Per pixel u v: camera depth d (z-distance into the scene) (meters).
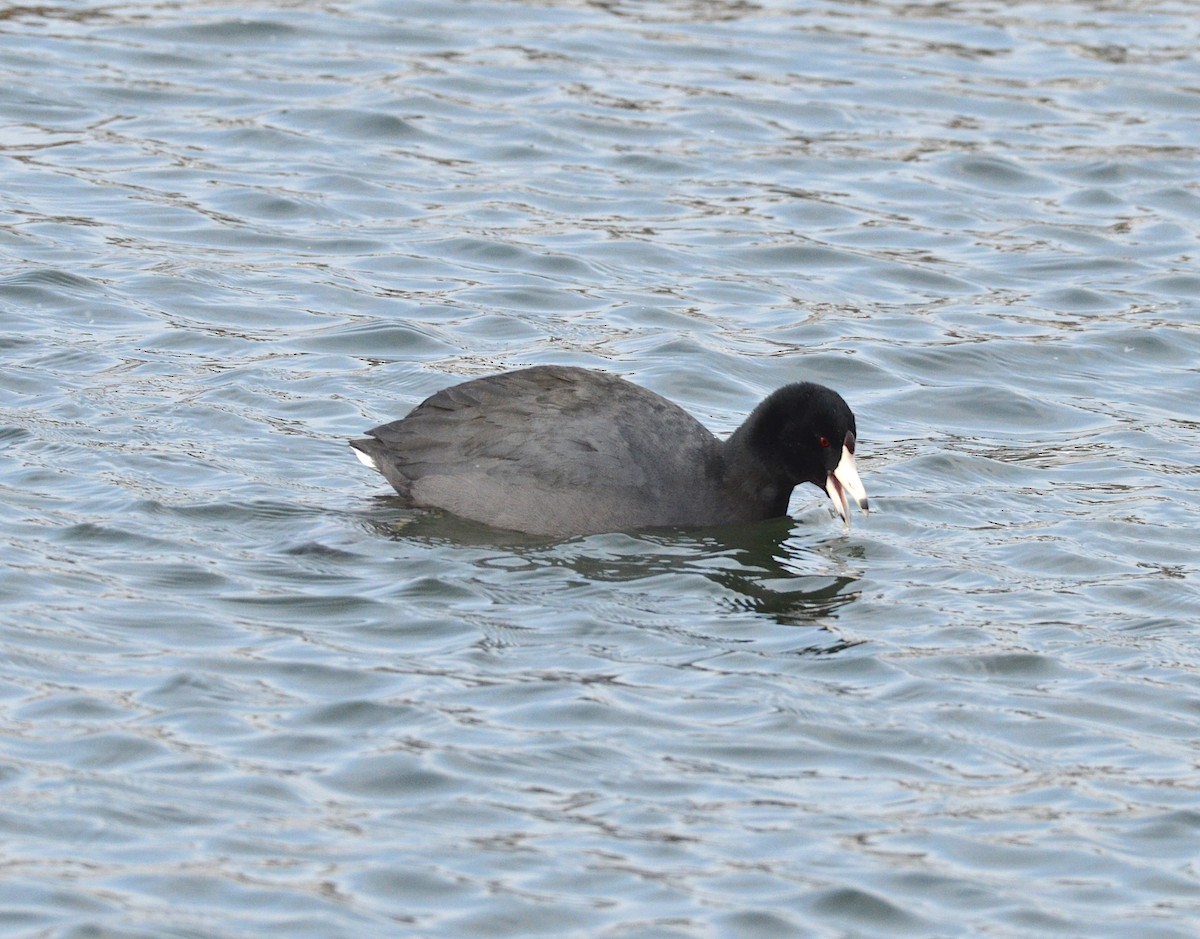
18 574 14.36
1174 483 17.83
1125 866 11.18
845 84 29.17
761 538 16.41
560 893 10.59
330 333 20.39
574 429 16.08
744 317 21.88
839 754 12.45
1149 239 24.66
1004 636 14.47
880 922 10.53
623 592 14.95
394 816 11.31
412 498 16.25
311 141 26.09
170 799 11.32
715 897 10.64
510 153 26.20
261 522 15.73
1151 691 13.57
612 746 12.33
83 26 29.61
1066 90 29.28
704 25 31.45
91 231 22.73
